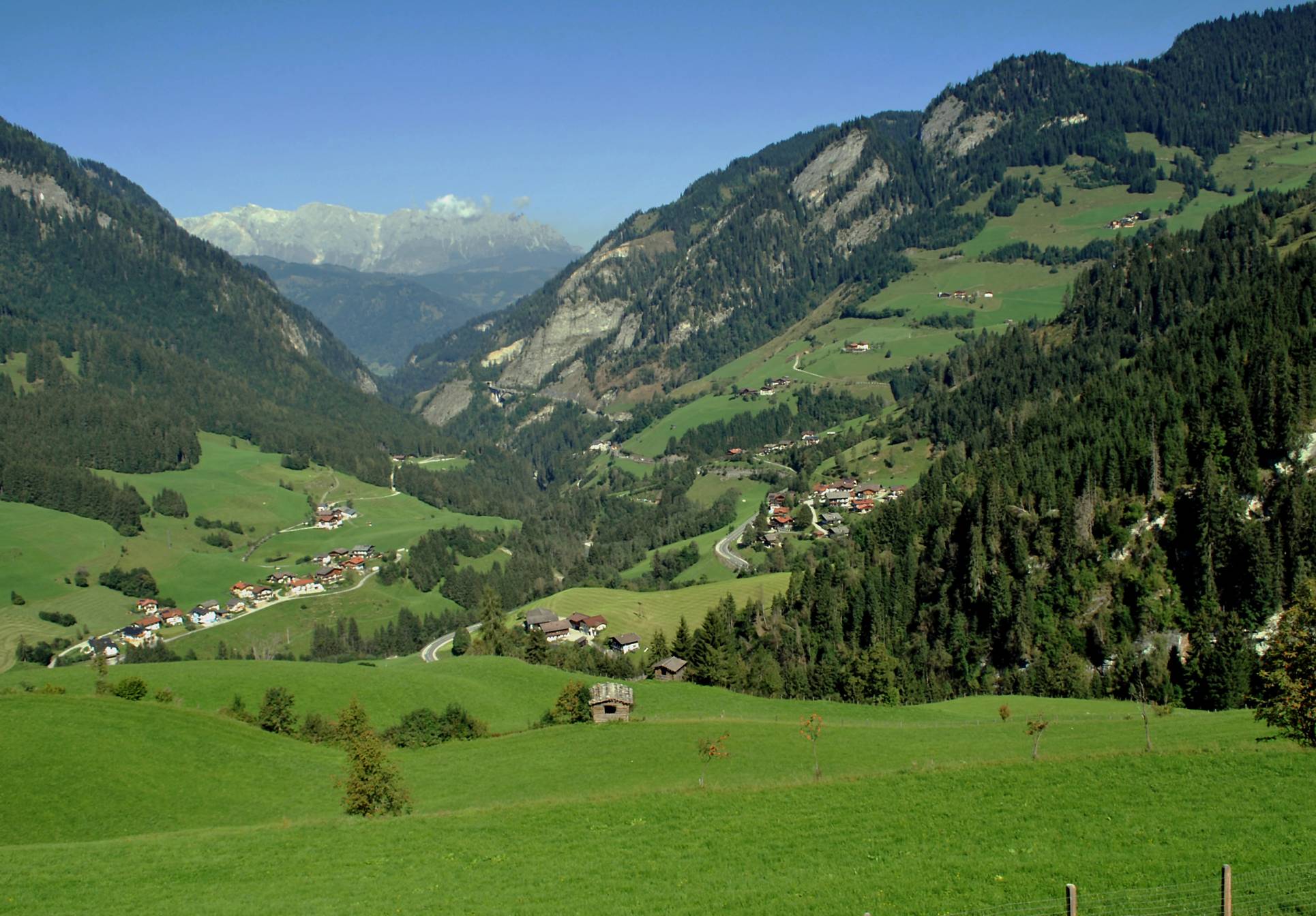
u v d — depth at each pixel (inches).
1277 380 5388.8
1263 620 4719.5
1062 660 4992.6
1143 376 7101.4
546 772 3117.6
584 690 3988.7
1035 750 2556.6
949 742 3221.0
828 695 5044.3
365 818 2453.2
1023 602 5398.6
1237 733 2721.5
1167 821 1870.1
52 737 2987.2
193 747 3152.1
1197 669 4530.0
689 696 4564.5
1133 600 5182.1
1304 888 1466.5
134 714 3280.0
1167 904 1467.8
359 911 1792.6
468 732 3769.7
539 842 2127.2
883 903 1606.8
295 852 2167.8
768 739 3373.5
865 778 2428.6
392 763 2620.6
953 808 2105.1
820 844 1958.7
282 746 3380.9
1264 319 6574.8
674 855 1978.3
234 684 4158.5
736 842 2023.9
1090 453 5984.3
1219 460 5398.6
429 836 2234.3
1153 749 2406.5
